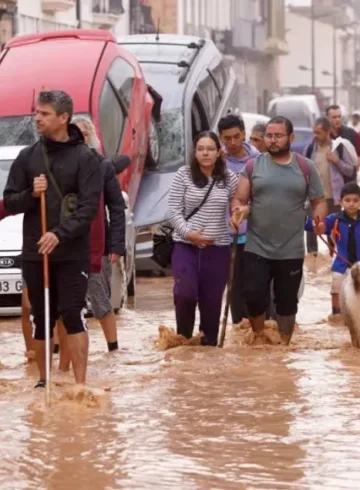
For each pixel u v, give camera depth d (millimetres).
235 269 22500
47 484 12609
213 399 16391
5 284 26188
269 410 15703
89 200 16500
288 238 20859
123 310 27469
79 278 16766
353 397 16453
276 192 20672
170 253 20859
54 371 18984
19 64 35031
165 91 40062
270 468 13109
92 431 14688
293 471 12992
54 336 20484
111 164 19938
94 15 101750
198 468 13117
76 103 33625
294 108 92438
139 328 24828
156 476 12844
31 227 16797
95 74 34438
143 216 35375
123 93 35469
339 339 22344
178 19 125125
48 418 15375
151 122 38250
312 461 13359
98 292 20812
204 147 20375
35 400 16469
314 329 24234
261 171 20734
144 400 16391
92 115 33438
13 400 16578
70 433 14594
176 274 20672
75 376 17031
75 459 13484
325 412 15562
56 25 94000
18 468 13156
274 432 14570
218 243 20656
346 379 17734
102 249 19547
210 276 20688
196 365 18984
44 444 14102
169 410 15758
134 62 37375
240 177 20844
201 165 20547
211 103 43031
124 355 20547
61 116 16500
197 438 14328
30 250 16812
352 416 15344
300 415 15414
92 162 16578
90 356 20531
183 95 39938
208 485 12531
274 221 20734
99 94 33969
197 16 133125
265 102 170250
